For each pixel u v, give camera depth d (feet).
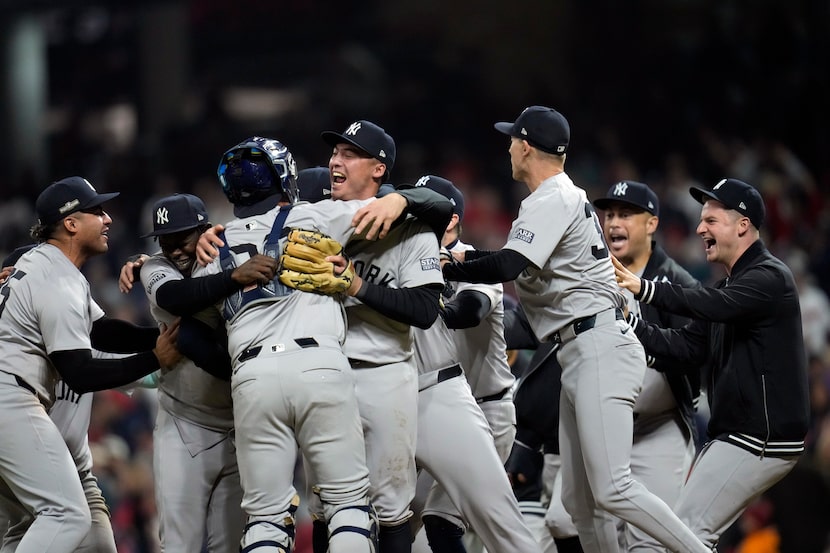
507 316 80.02
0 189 266.57
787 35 236.63
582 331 67.05
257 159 61.36
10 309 65.05
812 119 220.43
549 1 280.92
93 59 328.29
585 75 272.51
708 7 261.65
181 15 300.40
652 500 65.62
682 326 76.33
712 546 69.00
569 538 76.64
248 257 60.49
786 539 109.91
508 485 66.95
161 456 66.80
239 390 59.36
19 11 278.05
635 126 242.37
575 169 234.38
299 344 59.06
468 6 291.38
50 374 66.74
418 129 279.49
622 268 68.49
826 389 130.93
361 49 310.24
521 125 67.92
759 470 68.69
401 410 63.57
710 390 71.41
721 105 237.66
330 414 59.11
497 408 73.67
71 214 67.10
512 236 65.72
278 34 315.78
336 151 64.64
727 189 70.79
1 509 70.28
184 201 64.49
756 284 68.08
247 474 59.72
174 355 64.64
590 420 66.33
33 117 287.07
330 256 59.98
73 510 64.23
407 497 64.23
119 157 278.26
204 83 320.50
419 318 61.31
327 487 59.82
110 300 193.47
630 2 272.31
